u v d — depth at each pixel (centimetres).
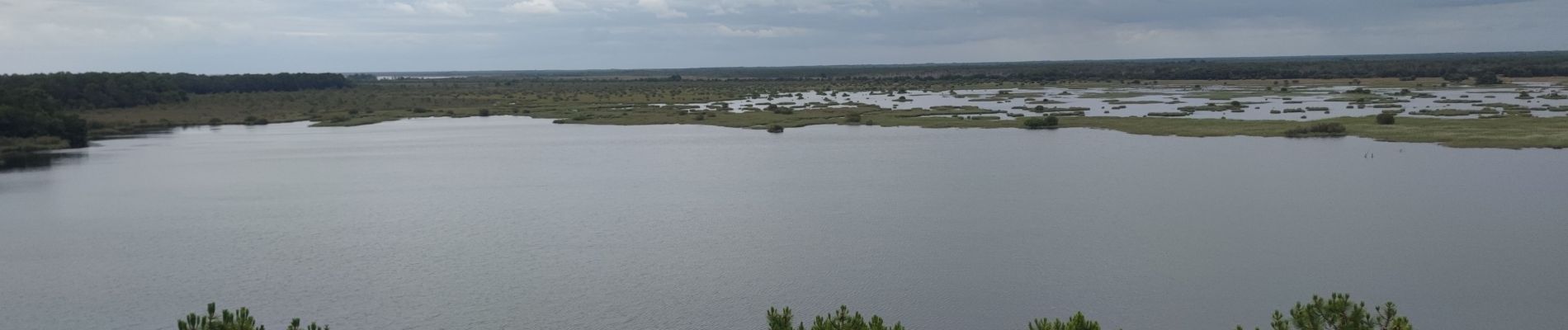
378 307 5244
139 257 6450
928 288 5428
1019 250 6269
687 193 8781
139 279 5891
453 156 11981
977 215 7444
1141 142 12112
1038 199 8119
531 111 19700
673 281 5656
